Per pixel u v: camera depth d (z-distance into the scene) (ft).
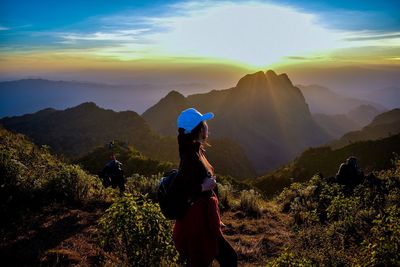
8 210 26.53
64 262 19.31
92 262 19.53
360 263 17.80
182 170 11.23
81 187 32.89
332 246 22.24
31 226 24.75
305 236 26.25
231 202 41.78
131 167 159.94
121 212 15.53
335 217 31.07
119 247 18.07
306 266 16.62
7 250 20.39
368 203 31.14
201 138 11.69
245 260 23.39
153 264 15.03
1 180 29.50
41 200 30.12
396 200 31.19
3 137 55.16
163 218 15.74
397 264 15.67
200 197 11.34
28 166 37.35
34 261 19.17
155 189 39.70
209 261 11.38
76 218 27.48
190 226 11.27
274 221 35.58
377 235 19.62
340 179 47.34
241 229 31.83
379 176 49.49
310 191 45.32
